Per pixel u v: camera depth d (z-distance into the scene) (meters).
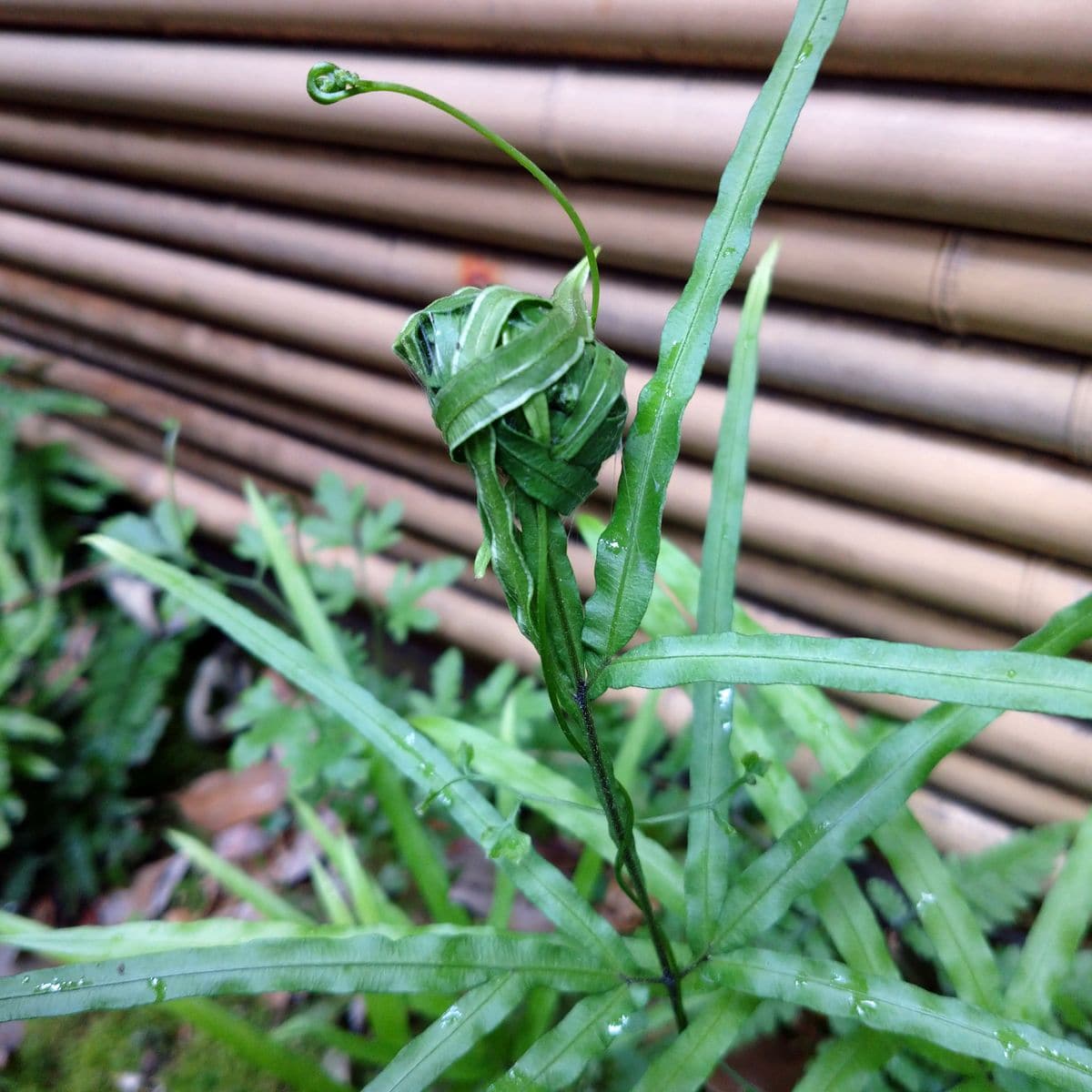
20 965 0.56
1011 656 0.20
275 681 0.73
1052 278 0.34
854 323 0.40
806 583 0.50
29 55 0.56
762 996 0.26
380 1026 0.39
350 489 0.68
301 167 0.51
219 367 0.67
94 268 0.68
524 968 0.26
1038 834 0.38
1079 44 0.29
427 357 0.19
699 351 0.20
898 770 0.26
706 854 0.28
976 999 0.27
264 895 0.43
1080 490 0.38
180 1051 0.51
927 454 0.41
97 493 0.78
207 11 0.47
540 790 0.33
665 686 0.21
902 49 0.32
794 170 0.36
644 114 0.38
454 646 0.70
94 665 0.69
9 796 0.58
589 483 0.20
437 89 0.43
